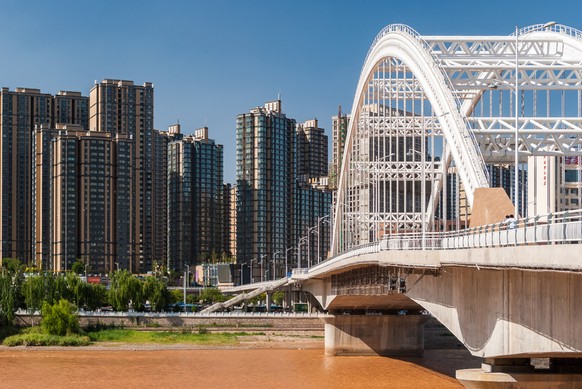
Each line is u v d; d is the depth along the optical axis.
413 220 120.12
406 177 130.00
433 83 73.06
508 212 56.22
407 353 123.75
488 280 49.06
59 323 142.50
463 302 54.50
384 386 90.81
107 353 126.81
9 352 127.62
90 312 159.25
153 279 175.75
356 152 131.25
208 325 158.00
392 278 76.44
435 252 55.19
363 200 144.12
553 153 72.31
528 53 79.31
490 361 50.66
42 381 96.38
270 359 118.69
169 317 157.88
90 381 96.38
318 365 110.69
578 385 48.97
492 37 75.81
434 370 104.25
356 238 127.50
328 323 125.38
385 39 92.81
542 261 34.66
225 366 110.44
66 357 121.12
